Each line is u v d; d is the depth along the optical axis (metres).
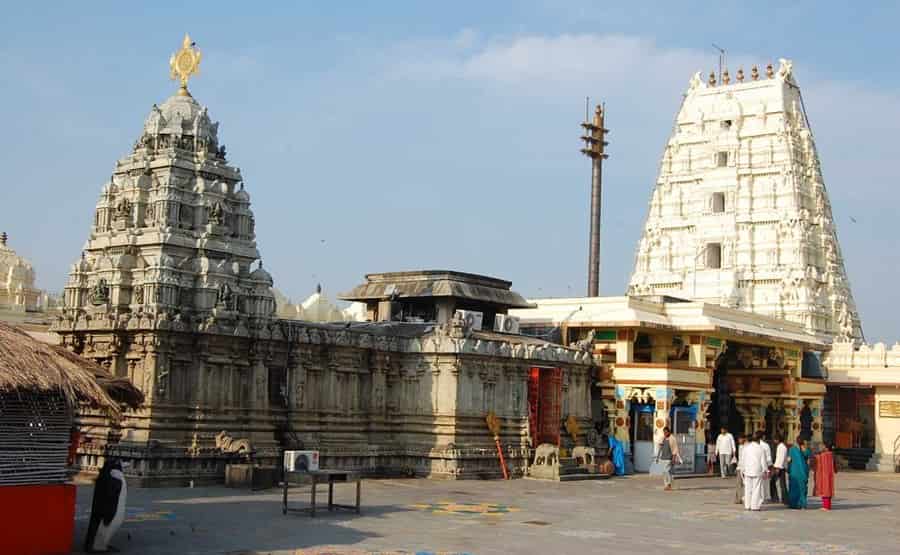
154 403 43.25
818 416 82.88
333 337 50.72
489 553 27.53
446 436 52.78
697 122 107.81
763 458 42.78
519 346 57.47
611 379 64.75
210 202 48.22
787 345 77.19
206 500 37.47
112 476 26.16
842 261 107.31
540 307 70.38
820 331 100.38
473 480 52.34
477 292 62.50
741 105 105.75
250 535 29.12
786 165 102.44
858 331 108.38
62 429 25.53
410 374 54.28
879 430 86.94
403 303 63.81
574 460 59.06
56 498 25.09
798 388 79.06
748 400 79.44
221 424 45.62
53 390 24.28
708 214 105.31
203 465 43.72
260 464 45.72
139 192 47.19
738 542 32.28
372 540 29.00
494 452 54.50
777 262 101.38
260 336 47.12
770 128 103.69
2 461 24.25
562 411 61.75
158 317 43.56
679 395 65.94
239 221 49.47
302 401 49.19
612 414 64.44
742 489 51.28
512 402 56.84
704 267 104.62
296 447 47.62
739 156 104.50
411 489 45.50
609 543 30.58
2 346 24.12
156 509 34.38
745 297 101.50
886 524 39.47
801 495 44.31
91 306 46.31
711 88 108.62
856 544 32.94
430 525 32.94
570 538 31.36
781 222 101.62
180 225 47.47
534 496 45.06
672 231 108.06
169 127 48.91
